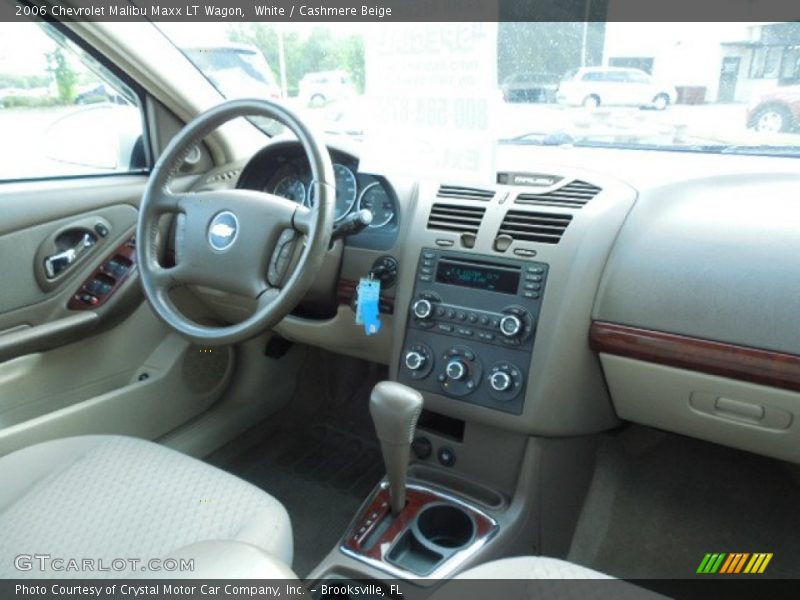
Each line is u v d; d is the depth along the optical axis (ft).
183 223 3.96
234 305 5.13
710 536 4.50
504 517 3.90
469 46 3.85
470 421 4.06
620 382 3.85
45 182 4.75
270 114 3.72
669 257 3.55
